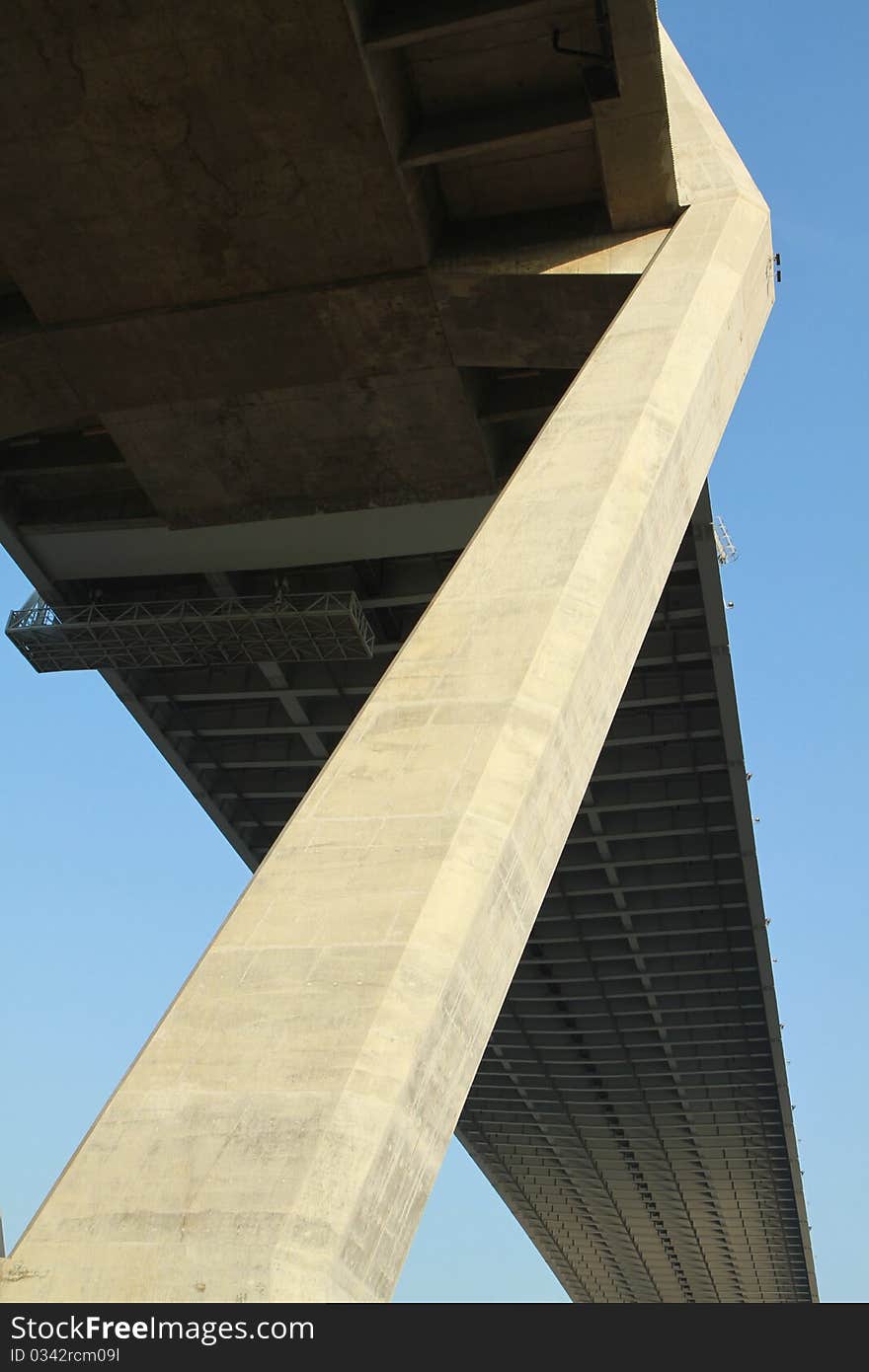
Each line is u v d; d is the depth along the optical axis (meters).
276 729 36.25
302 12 16.98
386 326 21.17
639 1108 65.94
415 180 19.64
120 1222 8.19
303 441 23.48
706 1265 91.31
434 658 12.84
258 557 27.36
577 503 14.45
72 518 27.36
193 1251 7.99
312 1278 7.87
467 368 22.42
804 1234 77.81
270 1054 9.16
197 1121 8.75
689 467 16.45
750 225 19.78
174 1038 9.39
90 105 18.19
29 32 17.31
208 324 21.34
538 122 18.92
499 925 10.79
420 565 30.55
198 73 17.73
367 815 11.21
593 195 20.66
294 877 10.71
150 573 28.81
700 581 30.66
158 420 23.22
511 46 18.45
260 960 9.94
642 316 17.69
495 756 11.58
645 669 35.66
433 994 9.61
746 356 19.25
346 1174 8.39
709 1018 55.41
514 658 12.59
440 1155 9.61
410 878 10.48
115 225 19.94
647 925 47.94
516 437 24.64
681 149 21.05
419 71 18.91
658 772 38.16
